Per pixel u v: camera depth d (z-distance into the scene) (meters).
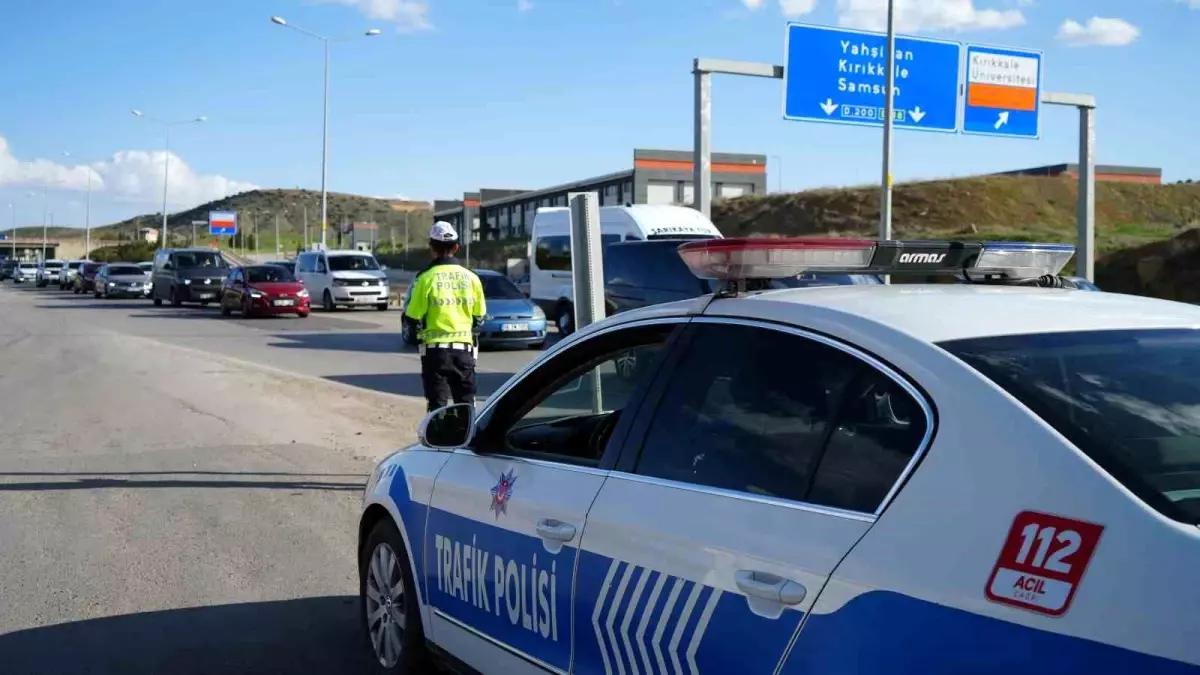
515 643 3.54
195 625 5.26
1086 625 1.99
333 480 8.52
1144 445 2.26
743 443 2.90
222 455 9.60
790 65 20.30
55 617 5.37
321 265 35.06
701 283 14.10
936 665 2.17
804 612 2.46
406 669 4.34
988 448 2.30
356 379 15.99
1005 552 2.16
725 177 74.44
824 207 64.06
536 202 83.56
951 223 58.09
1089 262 22.11
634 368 3.97
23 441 10.34
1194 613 1.88
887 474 2.47
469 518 3.86
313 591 5.77
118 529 7.04
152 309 36.78
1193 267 28.12
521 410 4.06
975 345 2.57
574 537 3.26
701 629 2.73
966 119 21.62
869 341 2.69
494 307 20.28
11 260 87.62
